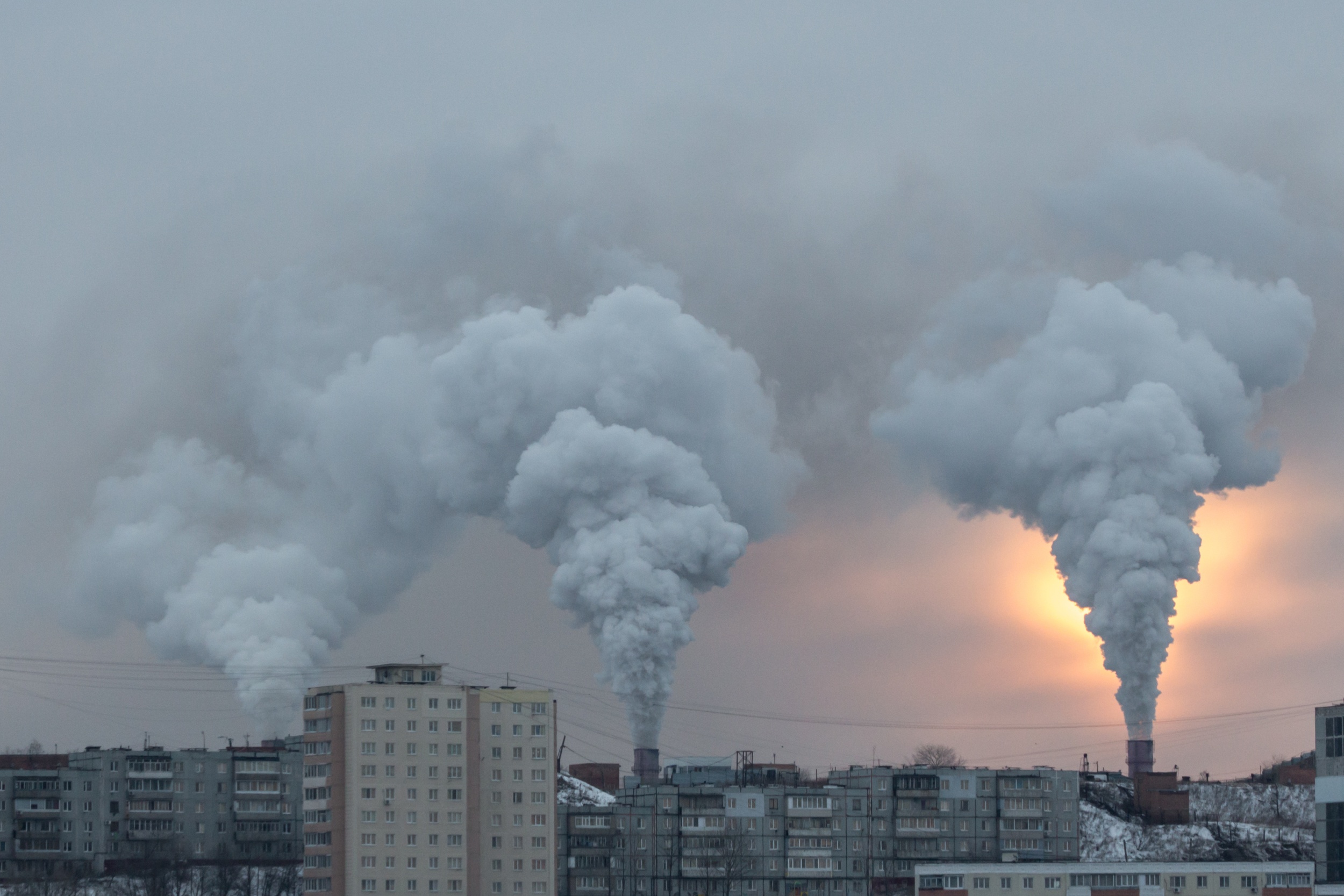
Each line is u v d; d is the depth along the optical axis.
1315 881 195.25
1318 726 196.62
